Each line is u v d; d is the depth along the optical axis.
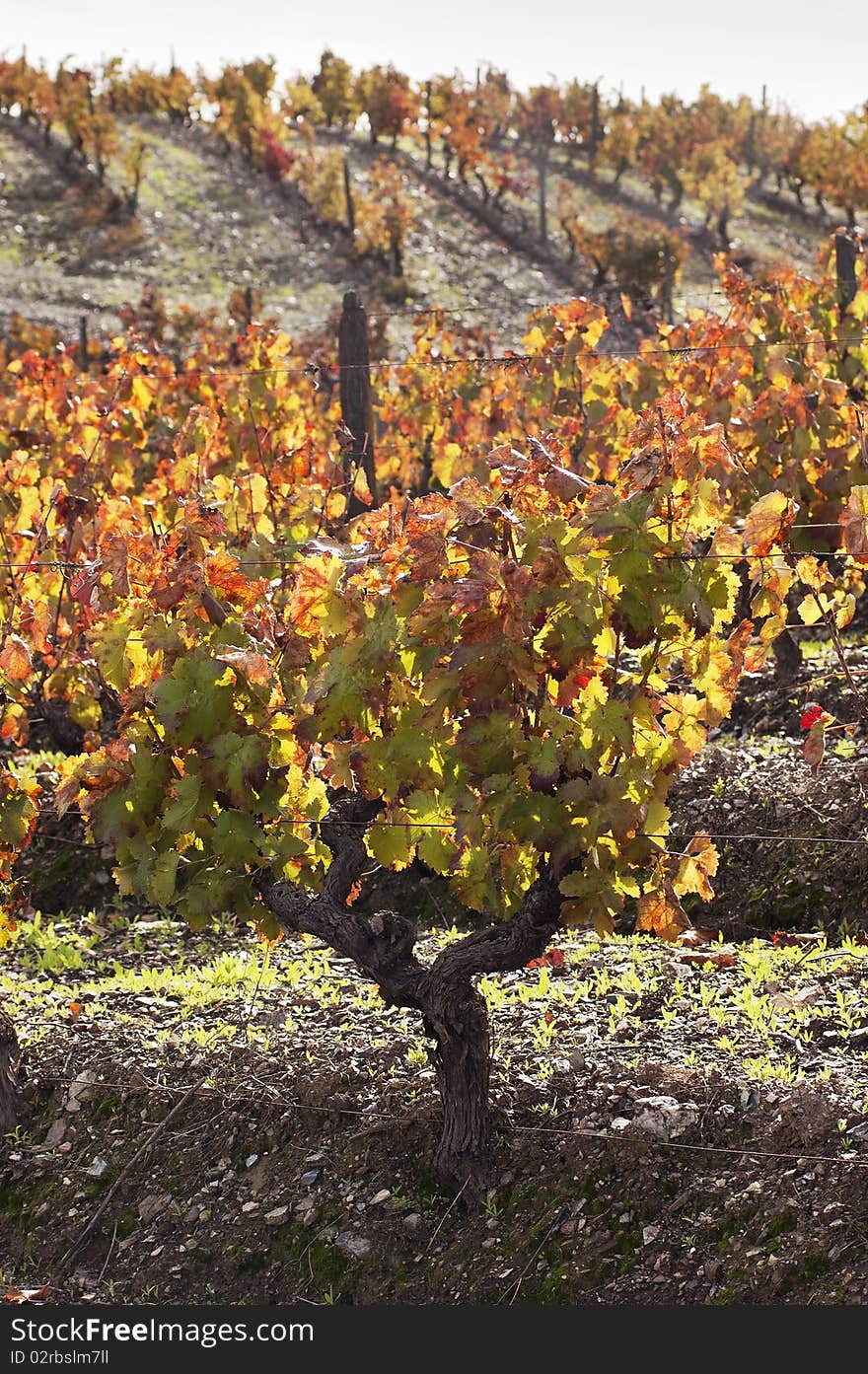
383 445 14.27
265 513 8.84
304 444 10.39
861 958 6.65
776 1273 4.83
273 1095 6.19
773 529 5.74
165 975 7.69
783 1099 5.36
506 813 4.98
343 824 6.25
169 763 5.72
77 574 6.19
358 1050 6.32
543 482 5.07
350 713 5.17
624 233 31.02
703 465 5.00
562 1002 6.47
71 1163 6.29
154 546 6.26
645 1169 5.35
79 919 9.00
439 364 14.09
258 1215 5.79
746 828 8.05
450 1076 5.59
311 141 43.66
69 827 9.75
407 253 34.09
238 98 40.75
